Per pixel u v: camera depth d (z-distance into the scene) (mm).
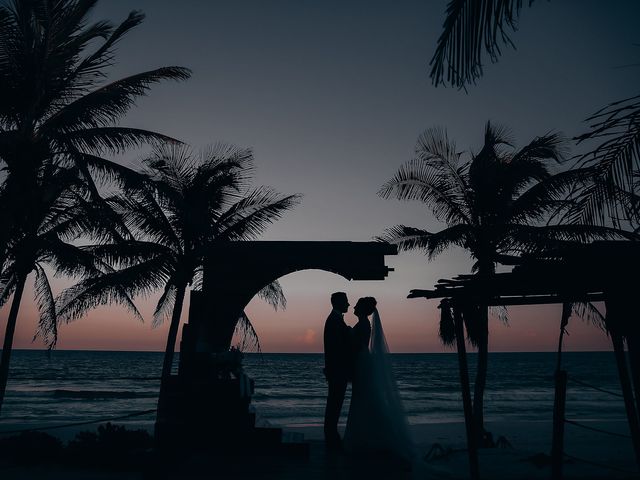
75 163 11523
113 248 14148
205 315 9438
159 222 14578
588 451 12117
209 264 9711
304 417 28391
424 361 141125
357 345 8414
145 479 6113
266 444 7969
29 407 35156
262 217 14586
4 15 11414
